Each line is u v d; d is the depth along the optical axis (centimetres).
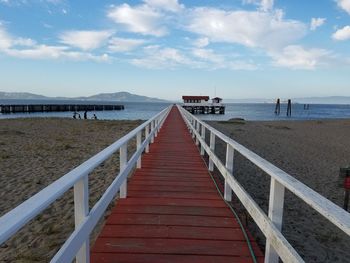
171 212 458
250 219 529
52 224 516
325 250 500
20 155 1141
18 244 451
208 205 493
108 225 406
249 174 959
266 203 709
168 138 1341
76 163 1020
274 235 250
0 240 124
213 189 587
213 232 391
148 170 740
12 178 813
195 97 7412
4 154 1131
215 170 842
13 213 150
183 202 505
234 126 3052
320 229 577
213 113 7206
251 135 2217
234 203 557
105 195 324
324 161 1320
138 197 528
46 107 6656
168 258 324
